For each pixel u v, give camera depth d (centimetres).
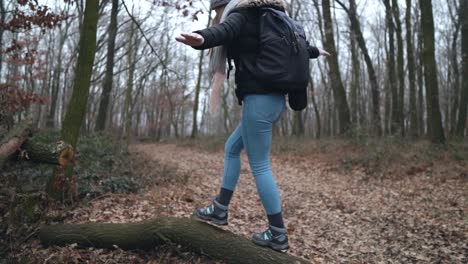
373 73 1778
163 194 704
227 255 315
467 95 1645
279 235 291
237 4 264
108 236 378
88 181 684
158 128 4003
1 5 961
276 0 271
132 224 380
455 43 2208
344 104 1658
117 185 694
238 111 4216
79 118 528
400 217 655
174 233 346
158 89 4044
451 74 2892
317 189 950
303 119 3691
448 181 896
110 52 1639
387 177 1020
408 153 1174
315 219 639
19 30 827
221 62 278
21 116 746
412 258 460
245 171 1198
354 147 1363
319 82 4216
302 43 273
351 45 2236
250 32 263
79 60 528
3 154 363
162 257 358
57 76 2445
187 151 2097
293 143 1816
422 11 1238
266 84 262
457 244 504
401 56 1862
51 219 436
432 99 1227
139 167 957
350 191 921
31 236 404
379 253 478
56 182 516
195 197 722
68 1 685
